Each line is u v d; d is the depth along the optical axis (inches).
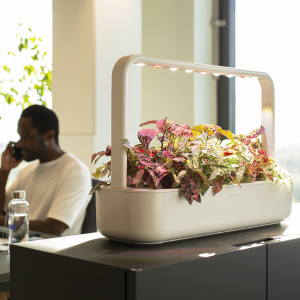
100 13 118.1
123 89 34.8
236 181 38.7
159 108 139.9
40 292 33.9
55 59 126.6
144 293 28.0
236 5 133.8
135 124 124.0
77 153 122.4
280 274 36.7
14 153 107.4
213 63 136.0
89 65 118.7
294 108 117.6
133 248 34.3
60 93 126.0
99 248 34.4
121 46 122.5
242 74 44.0
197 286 30.8
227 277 32.7
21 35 138.9
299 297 38.5
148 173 36.2
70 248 34.4
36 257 34.2
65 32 124.0
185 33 133.0
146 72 142.5
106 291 29.4
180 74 134.6
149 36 141.0
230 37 134.7
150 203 34.2
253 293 34.4
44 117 98.7
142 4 142.1
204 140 41.8
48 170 100.0
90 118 119.1
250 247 34.3
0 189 105.7
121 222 34.9
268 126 47.6
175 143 39.0
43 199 98.1
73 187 94.7
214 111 137.6
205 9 134.0
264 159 44.1
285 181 43.5
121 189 34.9
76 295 31.3
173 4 135.3
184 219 35.9
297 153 117.1
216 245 35.2
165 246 34.9
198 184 35.9
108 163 39.3
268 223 43.6
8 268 56.0
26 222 66.1
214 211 38.0
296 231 41.5
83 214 96.6
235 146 42.7
